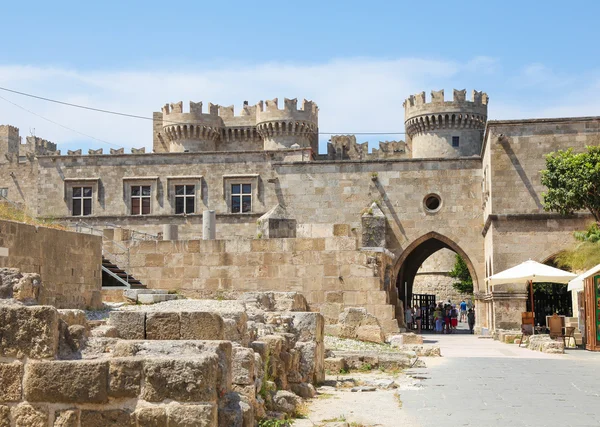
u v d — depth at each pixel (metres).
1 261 23.00
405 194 55.09
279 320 18.19
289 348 16.95
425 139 88.50
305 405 14.95
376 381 18.66
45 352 8.98
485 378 19.92
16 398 8.88
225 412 9.47
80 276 27.42
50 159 62.88
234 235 60.59
